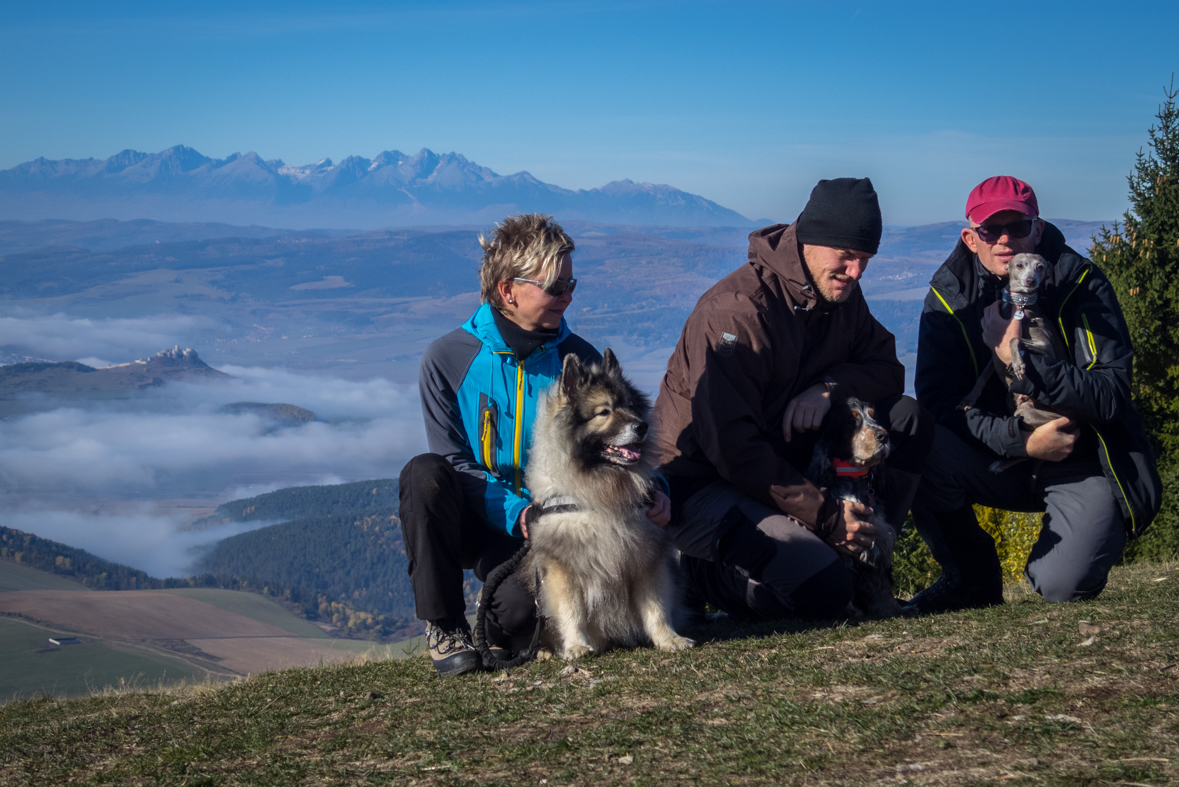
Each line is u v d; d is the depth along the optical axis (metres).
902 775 2.32
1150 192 20.30
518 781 2.72
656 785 2.51
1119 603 4.68
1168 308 18.27
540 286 4.83
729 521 5.46
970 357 6.14
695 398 5.33
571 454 4.61
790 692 3.32
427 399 5.05
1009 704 2.83
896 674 3.34
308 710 4.16
